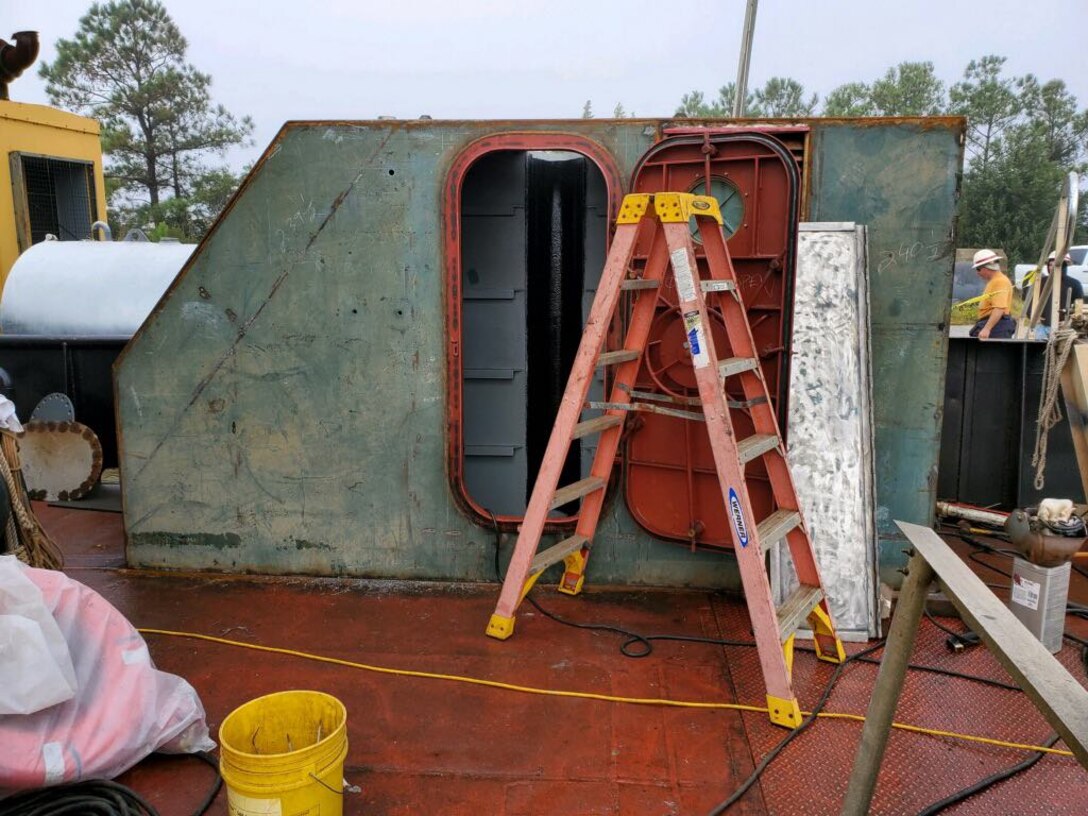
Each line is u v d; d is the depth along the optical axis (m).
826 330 3.18
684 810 2.18
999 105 32.19
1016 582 3.00
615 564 3.53
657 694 2.73
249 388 3.55
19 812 2.05
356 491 3.58
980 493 4.82
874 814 2.15
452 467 3.51
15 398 5.12
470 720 2.59
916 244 3.19
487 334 4.04
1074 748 1.16
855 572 3.10
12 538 2.91
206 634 3.15
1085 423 3.62
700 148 3.08
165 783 2.29
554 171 4.07
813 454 3.16
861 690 2.76
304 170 3.37
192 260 3.49
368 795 2.22
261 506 3.64
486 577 3.59
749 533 2.53
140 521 3.71
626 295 3.30
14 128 6.74
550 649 3.03
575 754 2.41
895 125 3.13
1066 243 3.57
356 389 3.50
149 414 3.62
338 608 3.37
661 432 3.36
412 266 3.39
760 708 2.65
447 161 3.31
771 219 3.06
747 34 4.68
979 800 2.21
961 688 2.77
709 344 2.54
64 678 2.14
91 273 5.32
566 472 4.25
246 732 2.07
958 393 4.77
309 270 3.44
